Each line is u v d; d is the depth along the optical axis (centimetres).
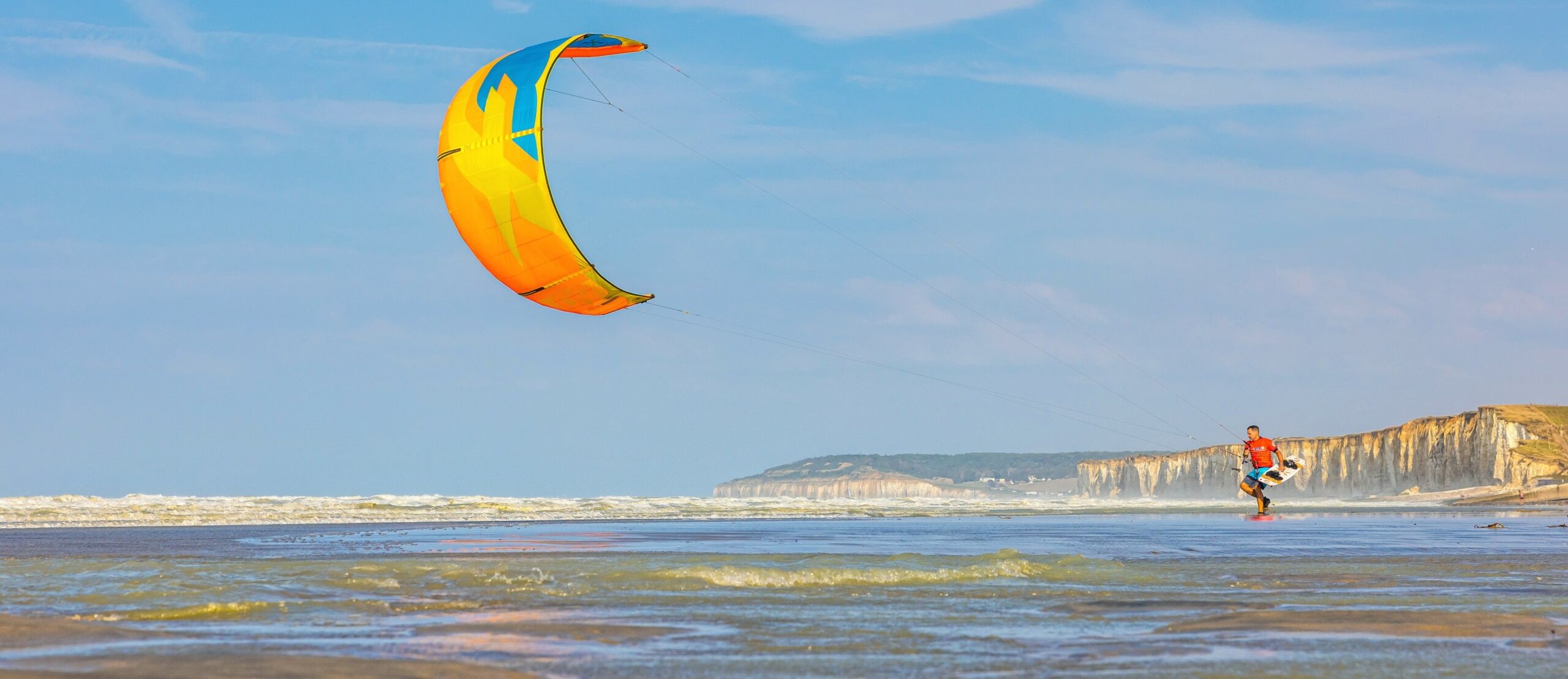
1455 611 762
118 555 1287
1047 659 589
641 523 2662
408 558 1230
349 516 3014
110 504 3534
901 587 956
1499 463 8531
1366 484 10038
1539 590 916
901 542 1694
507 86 1692
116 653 572
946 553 1379
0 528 2248
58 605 792
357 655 584
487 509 3678
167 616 749
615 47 1927
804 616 757
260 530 2119
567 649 617
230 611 778
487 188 1686
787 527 2405
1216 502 8762
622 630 687
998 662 581
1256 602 830
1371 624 700
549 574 1012
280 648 606
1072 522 2809
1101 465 14912
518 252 1706
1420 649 614
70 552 1360
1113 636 666
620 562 1134
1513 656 593
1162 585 973
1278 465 2750
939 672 552
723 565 1026
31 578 941
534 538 1802
